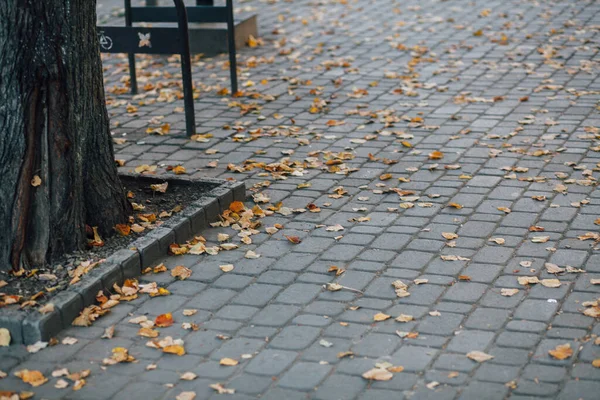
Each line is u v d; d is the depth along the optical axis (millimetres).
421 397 4723
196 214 6863
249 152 8711
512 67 11273
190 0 14695
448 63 11578
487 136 8836
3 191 6086
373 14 14742
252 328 5504
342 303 5773
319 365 5066
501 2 15133
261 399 4766
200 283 6102
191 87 9133
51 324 5430
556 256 6297
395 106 9969
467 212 7098
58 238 6230
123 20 14375
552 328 5375
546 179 7707
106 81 11594
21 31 5957
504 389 4770
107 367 5129
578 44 12203
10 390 4930
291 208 7297
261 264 6352
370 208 7266
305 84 10961
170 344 5312
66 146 6203
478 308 5645
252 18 13172
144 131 9477
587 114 9375
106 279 5906
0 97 6035
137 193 7441
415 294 5844
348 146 8766
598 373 4875
